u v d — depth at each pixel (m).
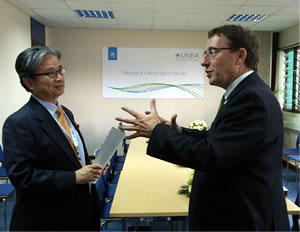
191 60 5.54
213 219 0.96
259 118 0.82
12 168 1.06
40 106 1.20
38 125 1.15
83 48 5.44
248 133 0.82
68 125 1.38
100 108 5.58
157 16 4.43
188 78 5.57
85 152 1.47
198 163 0.84
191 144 0.85
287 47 5.17
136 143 3.75
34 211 1.14
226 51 0.95
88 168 1.15
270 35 5.50
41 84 1.15
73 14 4.39
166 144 0.87
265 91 0.88
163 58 5.52
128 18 4.57
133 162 2.68
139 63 5.50
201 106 5.65
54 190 1.09
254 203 0.88
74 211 1.21
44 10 4.18
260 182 0.87
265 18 4.49
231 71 0.96
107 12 4.30
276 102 0.90
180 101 5.62
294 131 4.90
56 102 1.32
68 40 5.41
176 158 0.87
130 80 5.54
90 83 5.52
